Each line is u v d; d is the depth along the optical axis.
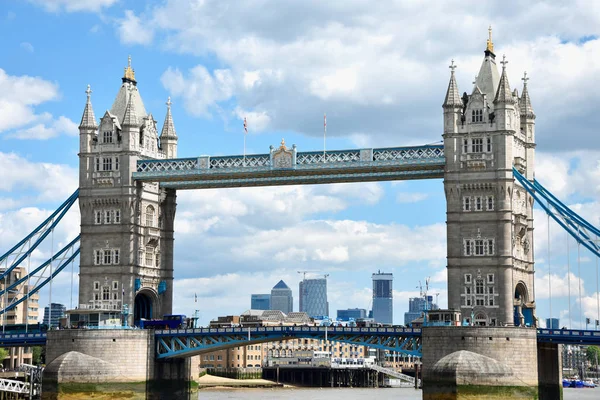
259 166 169.88
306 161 168.00
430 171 165.25
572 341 148.00
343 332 158.25
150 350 167.38
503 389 144.25
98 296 176.50
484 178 158.00
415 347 154.88
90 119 180.38
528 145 169.50
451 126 160.25
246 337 164.62
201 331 166.38
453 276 158.38
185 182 182.38
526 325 156.50
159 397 169.88
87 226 178.62
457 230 158.75
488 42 166.62
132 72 187.88
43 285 182.88
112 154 178.25
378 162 163.50
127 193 176.12
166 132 189.38
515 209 161.25
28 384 194.75
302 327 161.00
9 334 174.88
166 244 185.38
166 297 184.00
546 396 161.62
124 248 175.75
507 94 158.25
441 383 146.12
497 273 156.25
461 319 157.00
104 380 161.50
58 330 165.00
